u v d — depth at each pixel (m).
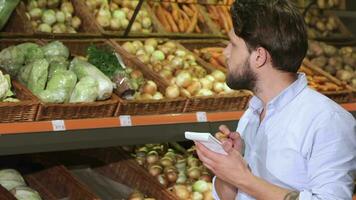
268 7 2.12
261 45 2.14
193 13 4.60
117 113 3.17
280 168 2.17
